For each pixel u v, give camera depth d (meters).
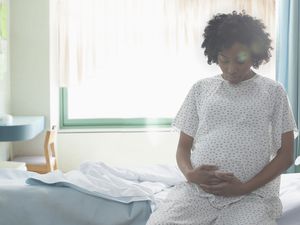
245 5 3.90
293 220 1.74
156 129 4.01
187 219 1.59
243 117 1.62
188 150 1.78
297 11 3.42
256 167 1.60
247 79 1.68
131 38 3.86
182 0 3.85
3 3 3.41
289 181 2.20
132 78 3.96
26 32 3.70
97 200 1.82
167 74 3.96
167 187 2.27
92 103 4.07
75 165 3.96
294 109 3.47
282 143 1.63
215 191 1.58
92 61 3.83
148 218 1.81
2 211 1.75
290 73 3.47
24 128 3.03
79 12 3.77
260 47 1.65
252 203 1.56
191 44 3.91
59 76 3.81
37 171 3.39
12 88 3.74
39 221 1.75
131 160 4.02
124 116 4.08
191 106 1.77
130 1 3.82
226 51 1.60
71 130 3.95
